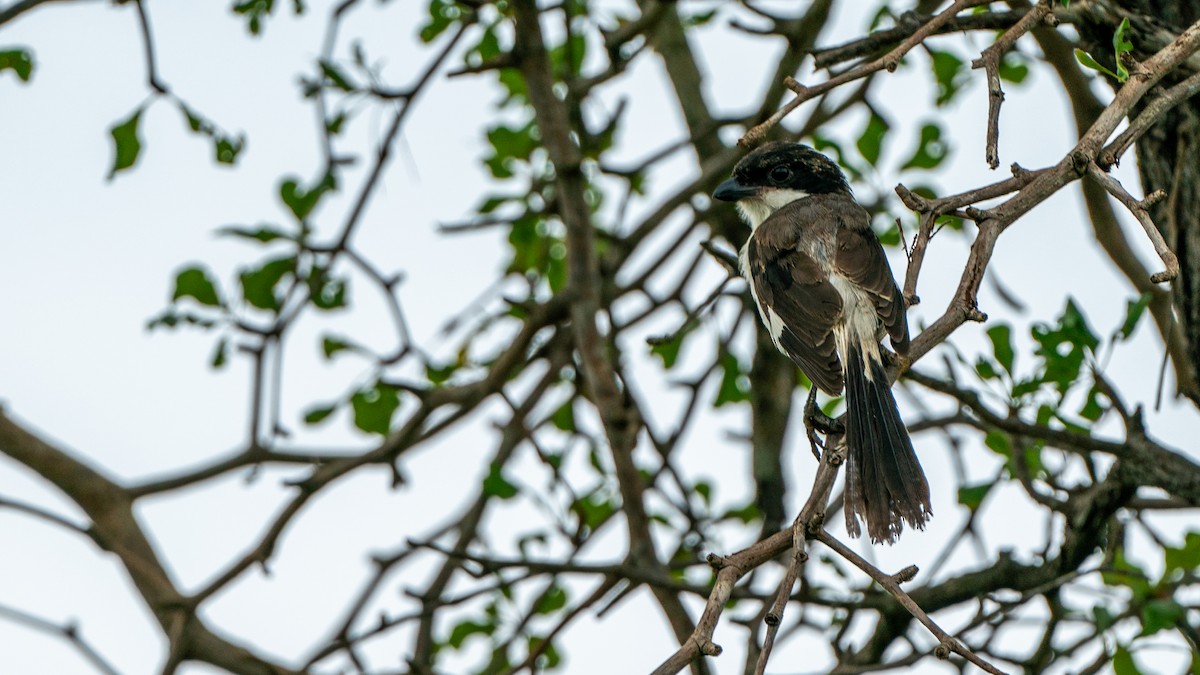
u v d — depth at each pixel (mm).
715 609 6254
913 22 8969
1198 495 9289
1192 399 9672
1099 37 8820
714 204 13641
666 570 11406
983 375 9602
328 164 12102
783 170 11430
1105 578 10281
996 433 10570
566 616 11180
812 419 8820
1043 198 7391
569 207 12203
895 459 8039
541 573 11008
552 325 12508
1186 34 7234
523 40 12000
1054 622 10367
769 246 9984
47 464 12484
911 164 12812
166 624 11945
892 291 9328
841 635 10922
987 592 10539
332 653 11594
